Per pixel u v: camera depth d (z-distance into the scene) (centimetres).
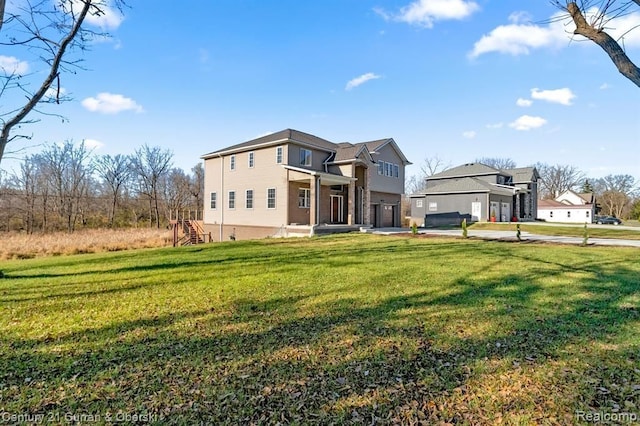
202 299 565
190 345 370
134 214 4291
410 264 887
